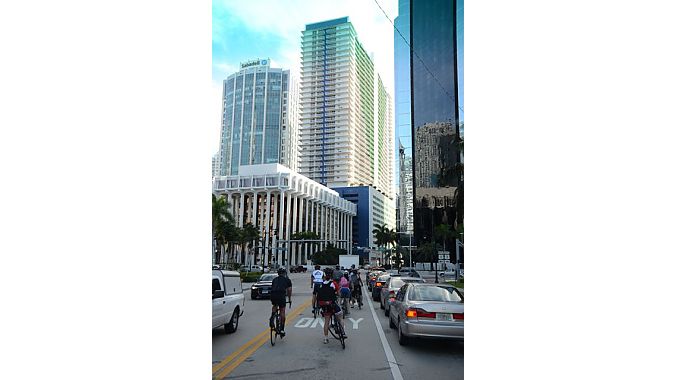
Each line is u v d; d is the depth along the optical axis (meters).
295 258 97.25
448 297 8.20
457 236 42.16
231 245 68.50
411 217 87.25
